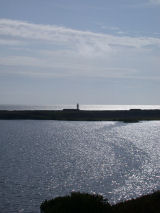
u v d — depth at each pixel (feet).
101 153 227.20
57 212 73.10
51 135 371.35
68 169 163.84
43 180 137.59
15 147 258.78
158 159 200.85
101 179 141.69
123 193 119.75
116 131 426.51
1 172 152.87
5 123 572.10
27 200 108.78
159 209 71.82
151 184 133.59
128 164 180.65
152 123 595.06
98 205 75.00
